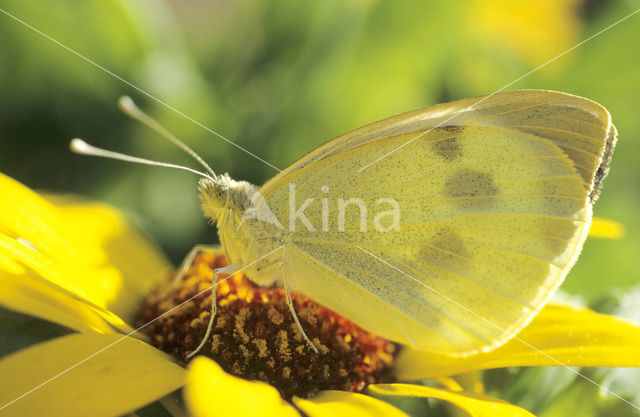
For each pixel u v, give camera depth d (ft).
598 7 0.62
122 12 0.57
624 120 0.61
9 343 0.45
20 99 0.57
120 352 0.45
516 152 0.48
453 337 0.49
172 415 0.45
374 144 0.48
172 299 0.49
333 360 0.48
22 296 0.45
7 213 0.49
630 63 0.60
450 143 0.48
